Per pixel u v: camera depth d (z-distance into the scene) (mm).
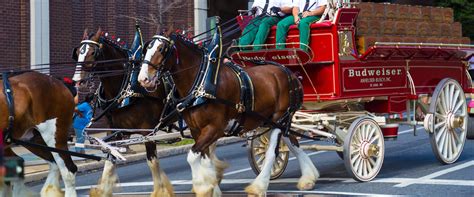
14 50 18391
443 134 12656
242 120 9711
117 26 20547
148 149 10289
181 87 9359
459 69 14023
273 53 11109
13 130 8750
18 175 5398
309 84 11414
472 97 16125
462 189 10234
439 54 13023
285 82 10398
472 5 27984
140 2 20859
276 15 11586
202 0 22281
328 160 13859
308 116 11312
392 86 12242
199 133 9438
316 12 11273
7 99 8617
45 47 18891
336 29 11055
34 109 8883
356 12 11320
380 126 12141
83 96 13641
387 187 10625
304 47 11016
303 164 10867
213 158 10500
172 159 15672
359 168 11164
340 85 11148
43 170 13617
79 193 11508
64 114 9227
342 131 11312
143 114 10461
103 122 18812
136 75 10266
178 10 21750
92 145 9836
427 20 13062
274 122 10234
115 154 9656
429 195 9859
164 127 10570
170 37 9070
